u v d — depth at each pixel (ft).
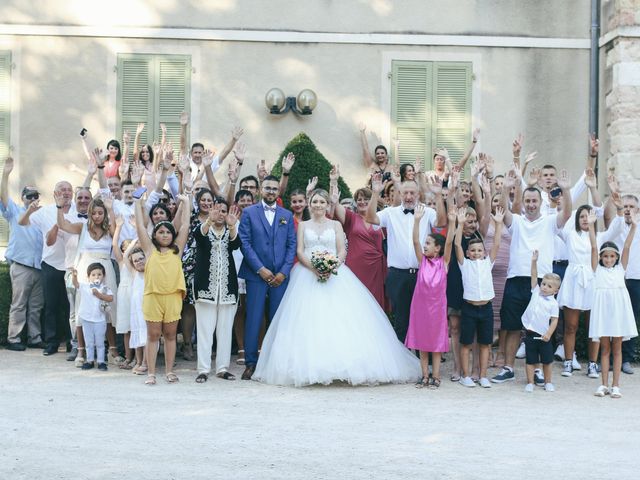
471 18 40.65
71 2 39.70
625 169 38.24
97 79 39.86
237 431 21.83
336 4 40.32
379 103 40.45
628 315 27.12
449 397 26.40
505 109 40.81
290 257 28.84
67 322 32.19
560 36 40.81
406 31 40.52
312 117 40.29
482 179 30.53
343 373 27.04
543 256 29.35
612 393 26.73
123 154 38.04
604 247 27.43
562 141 40.78
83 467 18.83
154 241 27.66
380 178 30.01
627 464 19.67
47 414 23.11
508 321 28.96
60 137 39.68
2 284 32.96
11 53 39.50
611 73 39.22
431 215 29.96
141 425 22.22
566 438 21.85
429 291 27.66
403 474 18.66
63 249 31.71
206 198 29.17
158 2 39.96
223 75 40.16
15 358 31.01
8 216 32.65
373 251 31.22
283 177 31.55
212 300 27.89
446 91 40.68
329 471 18.79
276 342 27.94
